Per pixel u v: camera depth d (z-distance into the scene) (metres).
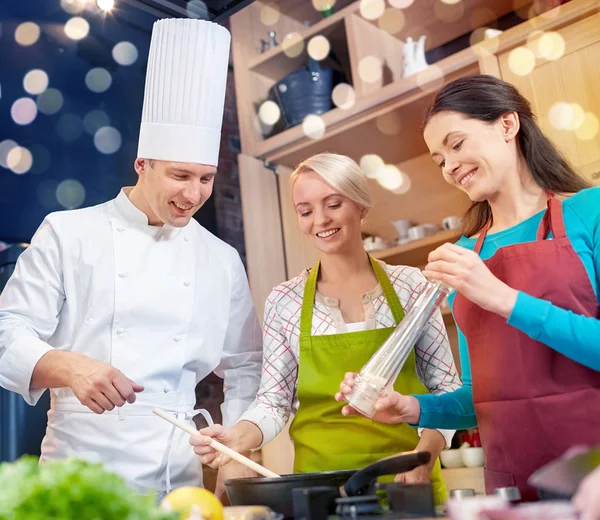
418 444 1.53
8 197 3.01
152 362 1.62
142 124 1.64
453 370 1.65
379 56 3.02
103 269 1.65
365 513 0.92
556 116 2.44
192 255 1.75
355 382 1.22
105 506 0.59
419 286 1.69
